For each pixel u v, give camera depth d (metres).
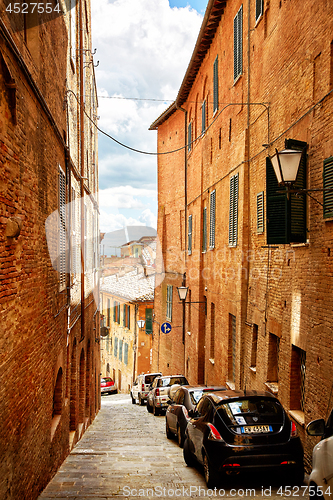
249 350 13.11
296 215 8.78
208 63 19.98
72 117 12.94
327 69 8.02
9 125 5.60
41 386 7.70
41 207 7.79
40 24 7.63
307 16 8.98
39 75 7.54
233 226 14.81
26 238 6.61
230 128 15.73
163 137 30.39
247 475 7.38
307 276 8.86
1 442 5.12
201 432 7.54
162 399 20.11
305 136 8.97
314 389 8.30
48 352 8.45
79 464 9.91
